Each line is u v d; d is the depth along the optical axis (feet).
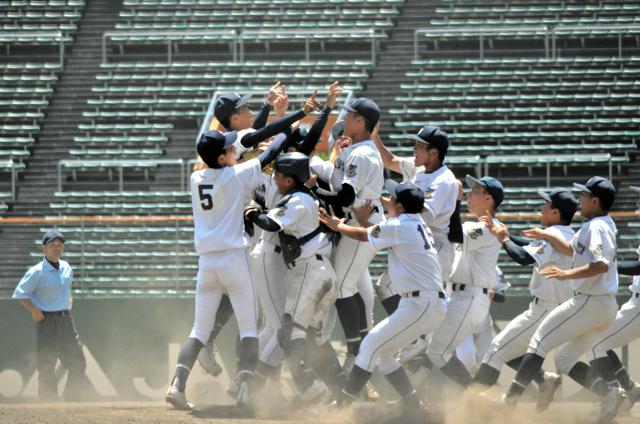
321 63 207.62
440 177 77.25
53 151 192.85
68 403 94.02
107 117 199.62
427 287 69.97
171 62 212.23
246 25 219.61
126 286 144.05
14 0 222.69
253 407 72.69
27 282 99.14
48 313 100.32
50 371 100.48
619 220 147.02
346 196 73.10
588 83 200.64
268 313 76.54
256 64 208.33
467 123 194.49
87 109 201.87
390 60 208.85
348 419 70.85
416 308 69.77
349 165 74.02
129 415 70.03
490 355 79.20
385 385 103.45
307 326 72.95
